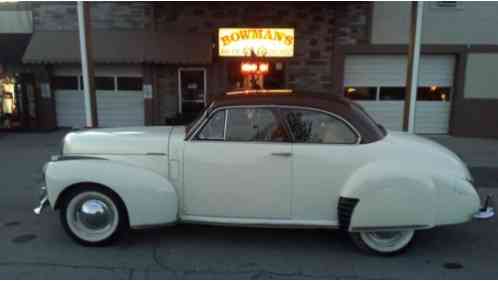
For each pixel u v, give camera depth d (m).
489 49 10.24
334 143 3.65
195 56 10.32
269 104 3.72
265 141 3.69
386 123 11.04
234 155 3.67
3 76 10.99
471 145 9.41
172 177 3.80
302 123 3.69
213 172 3.72
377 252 3.74
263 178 3.68
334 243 4.03
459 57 10.36
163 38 10.55
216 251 3.84
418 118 10.97
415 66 6.53
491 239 4.16
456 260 3.69
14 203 5.21
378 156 3.59
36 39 10.62
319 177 3.63
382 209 3.53
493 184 6.11
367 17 10.38
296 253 3.81
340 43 10.63
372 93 10.92
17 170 6.91
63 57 10.30
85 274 3.38
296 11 10.63
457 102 10.56
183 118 9.98
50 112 11.15
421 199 3.52
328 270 3.48
